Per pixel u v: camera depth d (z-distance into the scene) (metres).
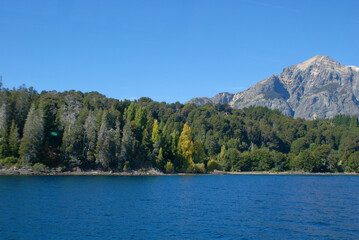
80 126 144.00
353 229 48.09
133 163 155.62
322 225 50.41
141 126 181.62
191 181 129.12
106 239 39.72
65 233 41.62
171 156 177.88
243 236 42.88
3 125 127.31
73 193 75.62
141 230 44.22
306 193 94.06
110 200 68.38
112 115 169.50
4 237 39.19
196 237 41.72
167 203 67.56
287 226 49.16
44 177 111.75
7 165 119.06
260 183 129.50
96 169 141.50
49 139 139.50
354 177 191.38
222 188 103.56
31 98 167.62
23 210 53.69
